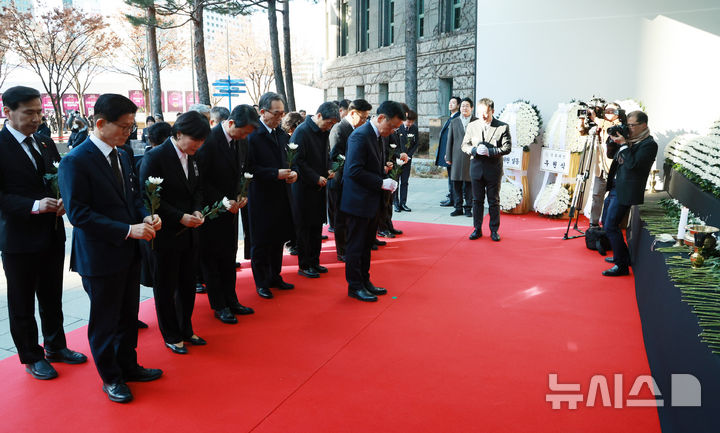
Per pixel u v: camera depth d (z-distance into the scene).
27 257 3.10
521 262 5.78
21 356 3.21
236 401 2.97
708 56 7.39
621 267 5.25
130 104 2.80
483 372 3.31
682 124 7.64
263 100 4.39
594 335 3.88
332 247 6.51
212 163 3.88
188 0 16.38
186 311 3.63
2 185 3.02
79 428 2.70
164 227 3.33
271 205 4.50
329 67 26.14
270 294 4.67
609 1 7.84
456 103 8.17
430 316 4.25
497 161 6.57
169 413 2.84
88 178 2.78
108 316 2.91
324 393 3.06
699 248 3.61
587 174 6.59
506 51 8.68
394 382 3.18
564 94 8.34
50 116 33.66
